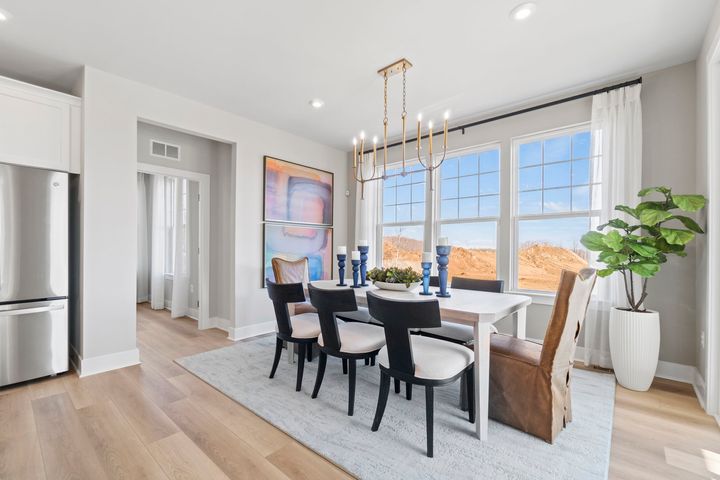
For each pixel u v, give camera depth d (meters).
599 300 2.83
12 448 1.69
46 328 2.54
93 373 2.65
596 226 2.89
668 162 2.65
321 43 2.37
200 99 3.32
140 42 2.36
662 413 2.07
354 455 1.65
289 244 4.29
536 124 3.30
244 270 3.81
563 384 1.89
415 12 2.04
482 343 1.77
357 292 2.47
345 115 3.73
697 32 2.22
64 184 2.63
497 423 1.95
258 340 3.65
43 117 2.56
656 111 2.71
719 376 2.04
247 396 2.27
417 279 2.50
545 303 3.21
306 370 2.78
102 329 2.71
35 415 2.01
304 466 1.58
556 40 2.32
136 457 1.63
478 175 3.78
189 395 2.29
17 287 2.43
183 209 4.79
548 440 1.76
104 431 1.85
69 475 1.50
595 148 2.91
